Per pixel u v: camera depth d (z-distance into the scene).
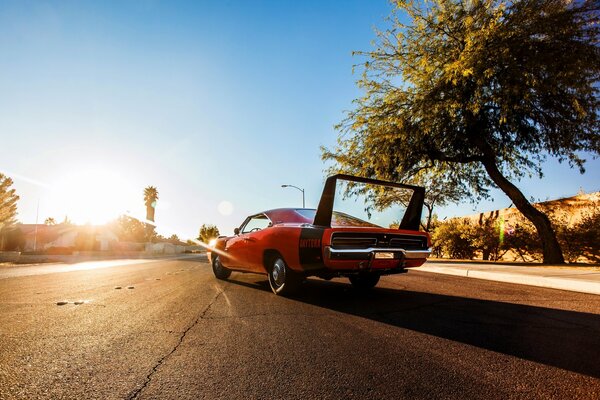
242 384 2.28
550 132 13.73
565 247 15.63
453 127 13.96
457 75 12.47
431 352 2.90
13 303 5.21
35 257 27.38
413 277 8.92
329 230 4.79
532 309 4.63
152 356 2.81
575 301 5.25
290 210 6.17
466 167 17.70
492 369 2.53
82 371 2.50
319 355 2.83
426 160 15.59
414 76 14.39
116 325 3.80
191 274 10.16
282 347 3.03
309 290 6.34
